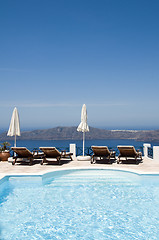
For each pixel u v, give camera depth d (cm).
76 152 1207
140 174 718
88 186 676
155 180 721
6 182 699
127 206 511
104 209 495
